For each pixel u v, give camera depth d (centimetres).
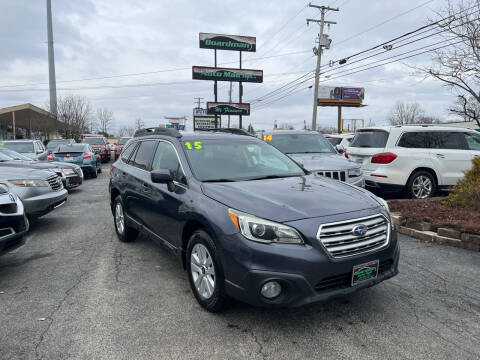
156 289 381
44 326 306
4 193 441
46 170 690
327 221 289
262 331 296
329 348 272
